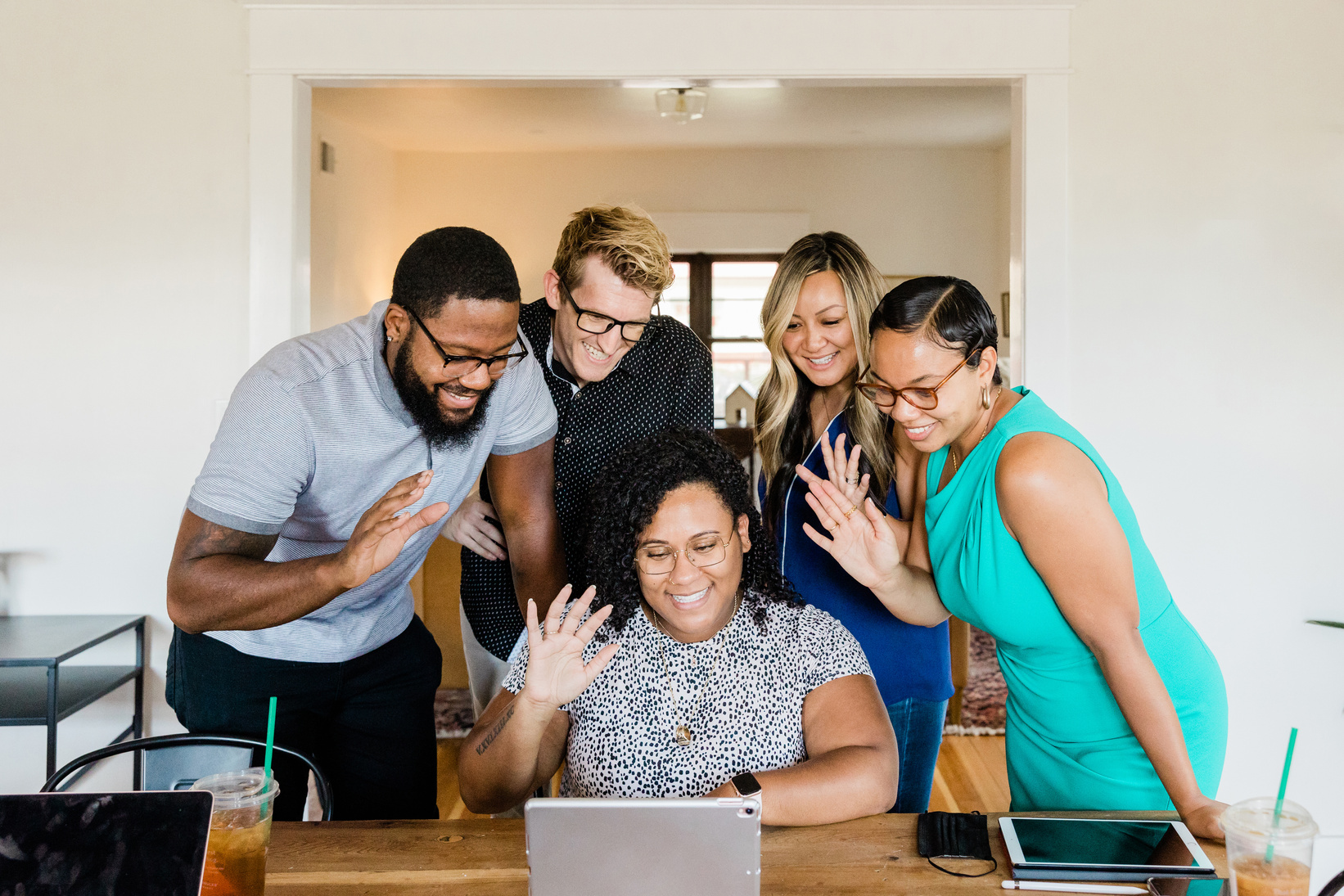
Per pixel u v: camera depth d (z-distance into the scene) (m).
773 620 1.41
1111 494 1.39
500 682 2.22
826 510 1.60
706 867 0.97
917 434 1.47
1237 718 2.67
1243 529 2.65
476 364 1.38
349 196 6.37
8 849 0.91
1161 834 1.19
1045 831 1.20
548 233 7.43
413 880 1.12
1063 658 1.43
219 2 2.62
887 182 7.34
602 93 5.46
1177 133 2.63
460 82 2.67
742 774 1.14
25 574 2.66
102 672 2.61
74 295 2.63
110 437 2.65
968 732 3.59
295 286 2.66
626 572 1.37
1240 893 0.96
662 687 1.35
